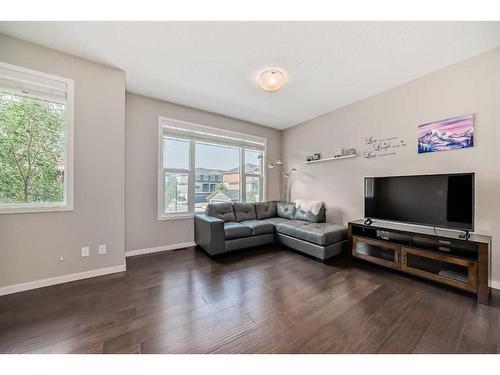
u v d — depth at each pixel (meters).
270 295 2.00
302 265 2.79
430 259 2.23
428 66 2.46
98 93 2.45
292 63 2.40
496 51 2.12
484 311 1.73
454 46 2.11
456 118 2.37
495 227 2.12
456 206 2.19
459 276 2.06
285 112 3.95
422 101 2.66
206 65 2.47
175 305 1.82
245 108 3.75
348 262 2.91
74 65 2.31
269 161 4.84
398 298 1.95
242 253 3.30
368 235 2.83
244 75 2.68
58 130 2.29
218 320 1.62
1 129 2.05
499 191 2.10
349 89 3.03
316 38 2.00
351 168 3.53
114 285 2.20
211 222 2.98
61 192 2.30
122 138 2.61
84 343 1.36
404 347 1.34
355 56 2.27
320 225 3.38
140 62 2.42
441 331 1.49
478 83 2.23
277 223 3.67
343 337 1.43
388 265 2.53
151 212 3.32
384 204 2.78
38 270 2.14
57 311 1.72
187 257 3.09
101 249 2.47
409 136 2.78
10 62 2.02
